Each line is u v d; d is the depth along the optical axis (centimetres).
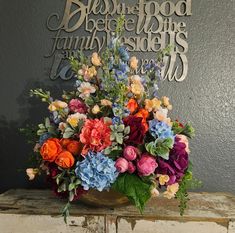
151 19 141
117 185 96
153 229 101
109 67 107
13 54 145
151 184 97
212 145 139
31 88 144
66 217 101
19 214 105
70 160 95
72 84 143
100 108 104
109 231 102
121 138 96
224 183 138
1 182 146
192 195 129
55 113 106
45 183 143
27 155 144
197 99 139
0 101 146
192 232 101
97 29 142
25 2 145
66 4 143
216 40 139
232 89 139
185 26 140
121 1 142
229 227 100
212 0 139
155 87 113
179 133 109
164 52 121
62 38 143
